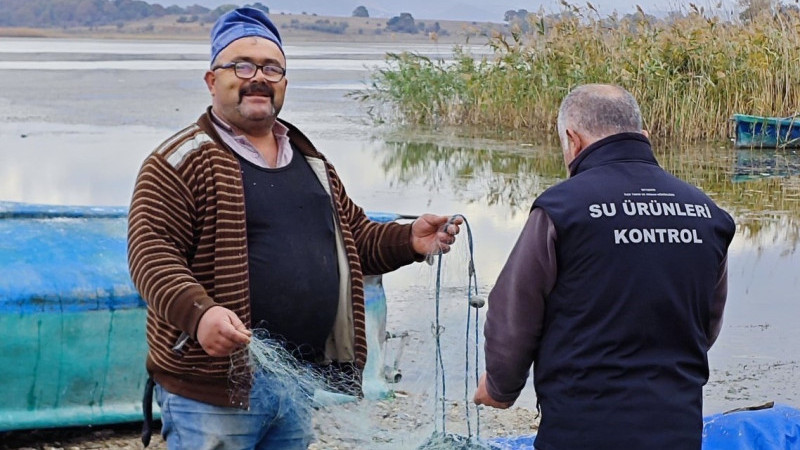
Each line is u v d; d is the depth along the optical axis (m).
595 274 3.02
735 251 9.61
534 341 3.15
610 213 3.04
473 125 20.55
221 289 3.29
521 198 12.25
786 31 19.02
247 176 3.39
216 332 3.05
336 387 3.56
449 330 5.95
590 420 3.04
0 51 56.78
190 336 3.13
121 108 22.77
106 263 5.17
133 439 5.18
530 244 3.09
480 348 5.63
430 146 17.12
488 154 16.25
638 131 3.21
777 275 8.76
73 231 5.29
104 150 15.78
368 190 12.75
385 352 5.69
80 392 5.07
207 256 3.30
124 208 5.54
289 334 3.41
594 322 3.04
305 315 3.42
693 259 3.07
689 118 18.03
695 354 3.12
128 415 5.14
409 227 3.77
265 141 3.50
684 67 18.70
